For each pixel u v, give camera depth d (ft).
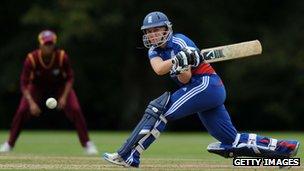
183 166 96.48
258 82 339.57
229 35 349.82
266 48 338.13
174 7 342.85
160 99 90.94
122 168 91.97
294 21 351.05
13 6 359.46
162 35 90.22
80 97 350.84
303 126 345.51
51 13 330.95
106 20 326.24
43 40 137.18
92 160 107.76
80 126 138.31
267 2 362.33
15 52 346.95
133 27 342.64
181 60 87.66
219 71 341.21
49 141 190.08
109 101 352.08
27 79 140.87
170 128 350.02
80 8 324.60
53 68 139.13
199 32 344.90
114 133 275.18
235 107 345.51
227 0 351.67
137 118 347.77
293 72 338.95
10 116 350.43
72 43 341.82
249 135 92.58
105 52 348.59
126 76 348.59
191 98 90.27
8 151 140.67
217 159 111.45
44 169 90.63
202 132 334.44
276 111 339.16
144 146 91.04
